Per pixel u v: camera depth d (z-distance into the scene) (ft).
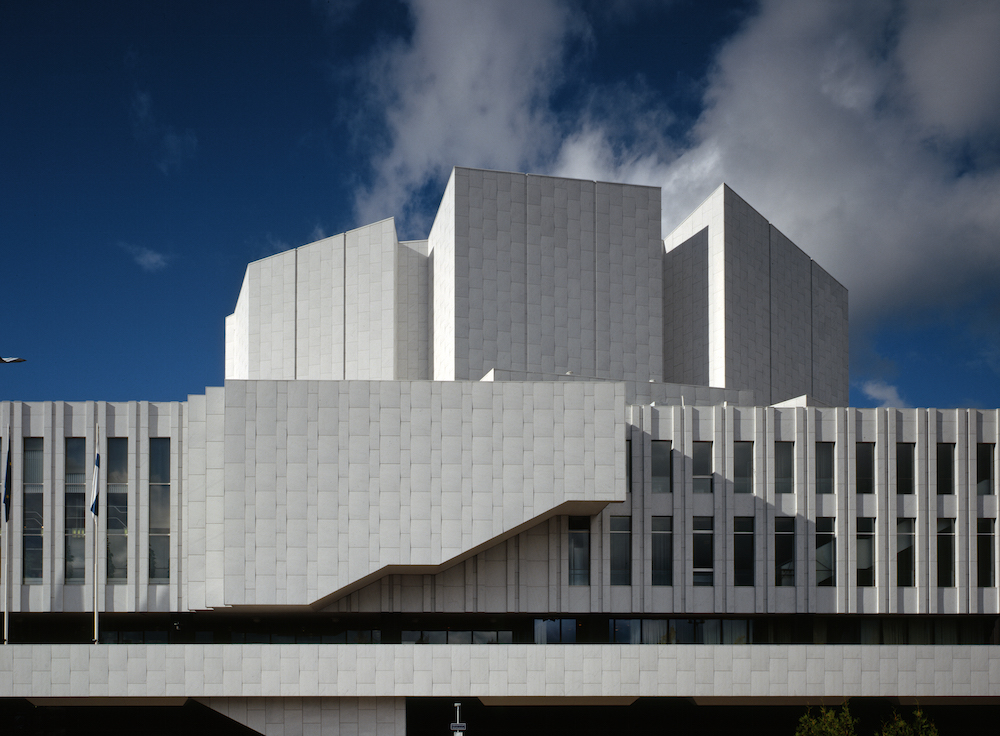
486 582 103.24
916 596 107.04
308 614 106.22
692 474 107.04
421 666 97.71
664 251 158.92
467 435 96.94
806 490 108.06
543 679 98.22
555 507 96.78
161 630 106.32
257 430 95.61
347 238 145.18
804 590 106.22
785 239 160.97
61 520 102.73
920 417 110.11
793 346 160.66
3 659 95.35
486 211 134.00
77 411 104.88
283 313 146.92
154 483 104.42
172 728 106.01
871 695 100.27
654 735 110.63
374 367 140.77
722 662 99.86
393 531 95.14
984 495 110.11
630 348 137.69
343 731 98.27
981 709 109.81
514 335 132.46
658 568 105.50
